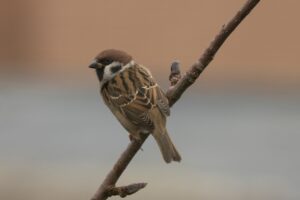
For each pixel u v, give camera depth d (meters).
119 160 5.54
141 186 5.43
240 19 5.23
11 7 22.78
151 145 16.52
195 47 21.45
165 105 6.84
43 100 20.48
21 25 22.91
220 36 5.33
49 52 22.64
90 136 16.88
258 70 21.89
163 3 21.69
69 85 22.31
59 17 22.59
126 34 21.88
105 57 7.42
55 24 22.66
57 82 22.41
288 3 21.77
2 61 22.77
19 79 22.77
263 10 21.92
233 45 22.02
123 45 21.89
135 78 7.17
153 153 15.61
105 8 22.08
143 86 7.07
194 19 21.47
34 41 22.86
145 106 6.89
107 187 5.48
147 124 6.74
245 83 21.94
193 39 21.47
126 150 5.56
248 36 21.97
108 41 22.05
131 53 21.77
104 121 18.39
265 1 21.81
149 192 13.52
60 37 22.59
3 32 22.98
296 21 21.73
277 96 21.83
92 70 22.27
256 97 21.64
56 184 13.61
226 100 21.31
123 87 7.12
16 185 13.62
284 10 21.77
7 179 13.80
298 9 21.72
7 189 13.59
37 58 22.70
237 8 21.27
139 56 21.72
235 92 21.92
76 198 13.37
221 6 21.38
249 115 19.27
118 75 7.29
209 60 5.48
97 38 22.17
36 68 22.69
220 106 20.41
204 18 21.45
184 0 21.50
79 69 22.38
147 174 14.14
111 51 7.47
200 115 19.31
